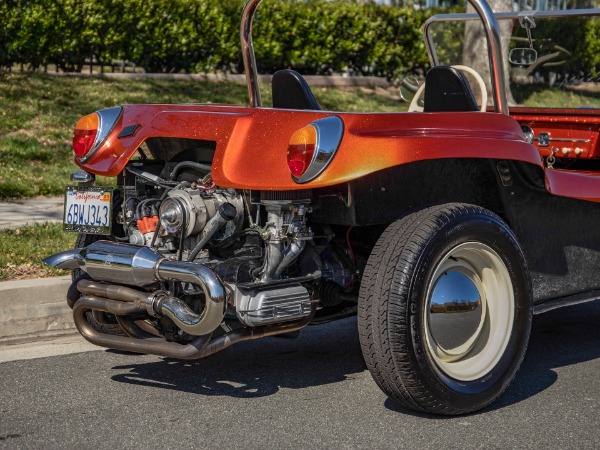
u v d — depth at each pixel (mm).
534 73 5949
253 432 3801
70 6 13008
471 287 4027
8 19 12680
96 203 4410
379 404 4176
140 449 3613
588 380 4641
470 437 3781
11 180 8953
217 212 4031
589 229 4676
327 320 4602
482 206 4387
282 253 3928
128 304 3957
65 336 5375
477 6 4375
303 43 15281
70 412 4031
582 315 6102
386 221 4078
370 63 15898
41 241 6594
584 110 5719
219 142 3975
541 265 4520
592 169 5934
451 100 4477
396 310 3727
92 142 4418
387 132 3867
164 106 4391
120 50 13578
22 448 3615
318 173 3699
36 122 10789
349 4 15648
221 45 14445
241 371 4691
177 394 4297
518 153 4113
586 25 5727
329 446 3654
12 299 5289
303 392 4344
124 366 4750
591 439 3793
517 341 4152
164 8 13891
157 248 4152
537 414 4090
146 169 4516
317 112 3936
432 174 4141
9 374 4578
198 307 4082
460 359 4051
